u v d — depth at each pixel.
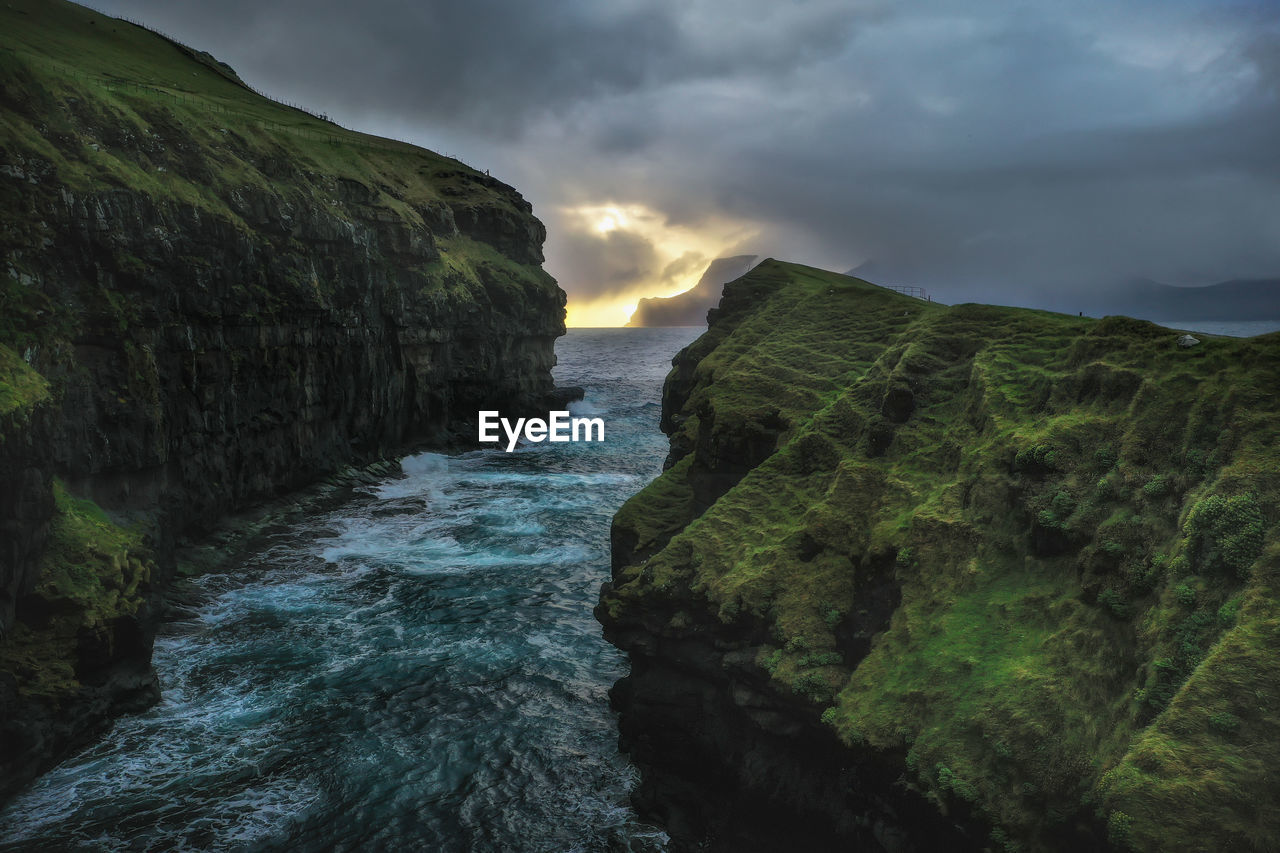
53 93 42.06
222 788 26.83
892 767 19.98
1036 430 24.77
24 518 27.33
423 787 27.47
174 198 45.31
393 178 92.50
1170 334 24.25
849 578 25.62
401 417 76.38
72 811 25.19
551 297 106.06
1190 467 20.17
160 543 40.12
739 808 24.95
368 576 46.94
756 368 43.34
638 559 35.19
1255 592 16.84
